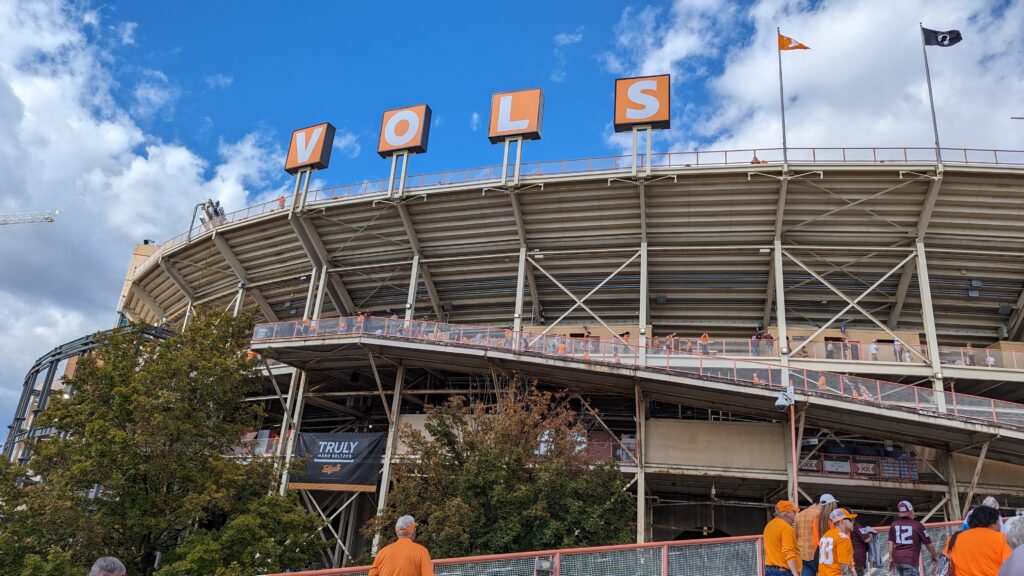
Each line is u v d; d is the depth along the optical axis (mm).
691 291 38375
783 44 35906
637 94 36031
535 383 30156
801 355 32688
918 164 32250
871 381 27578
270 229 41500
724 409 31156
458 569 10703
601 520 23719
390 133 38938
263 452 34781
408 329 32281
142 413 22172
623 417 36344
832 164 32844
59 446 22312
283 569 23406
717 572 12781
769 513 34875
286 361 35875
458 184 37031
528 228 37688
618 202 35750
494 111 37844
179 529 22109
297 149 41500
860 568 13555
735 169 33406
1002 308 36406
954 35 34531
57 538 20562
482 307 41906
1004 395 33719
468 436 25766
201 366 24219
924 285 33406
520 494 23109
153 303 53656
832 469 29562
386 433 33000
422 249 39781
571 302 40312
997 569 7352
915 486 29109
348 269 41125
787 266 36469
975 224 33750
